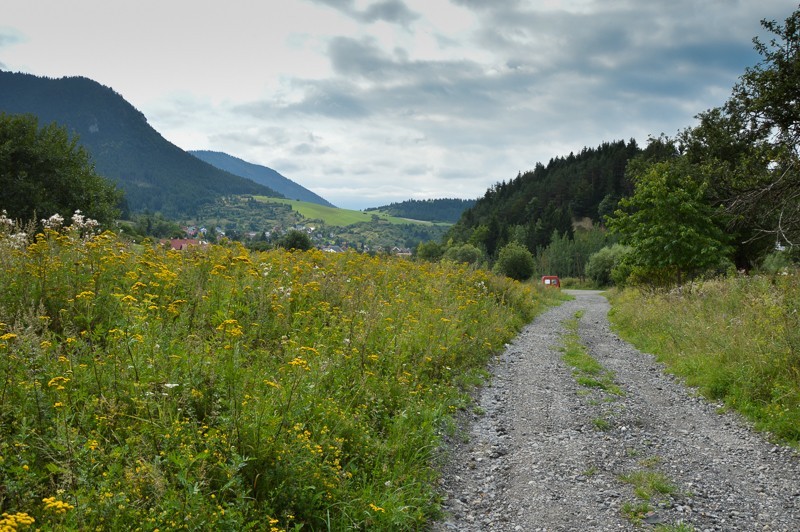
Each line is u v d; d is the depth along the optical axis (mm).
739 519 5832
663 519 5789
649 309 19203
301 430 5484
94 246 8453
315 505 4832
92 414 4879
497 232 132500
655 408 9805
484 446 7727
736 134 25234
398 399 7840
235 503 4340
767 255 26188
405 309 12242
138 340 5758
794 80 19531
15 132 30859
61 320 6691
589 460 7316
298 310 9664
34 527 3598
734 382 10055
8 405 4570
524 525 5652
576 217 157250
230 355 6215
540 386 10922
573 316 25125
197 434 4781
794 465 7203
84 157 33656
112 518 3727
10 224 9781
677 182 23156
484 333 13977
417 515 5418
